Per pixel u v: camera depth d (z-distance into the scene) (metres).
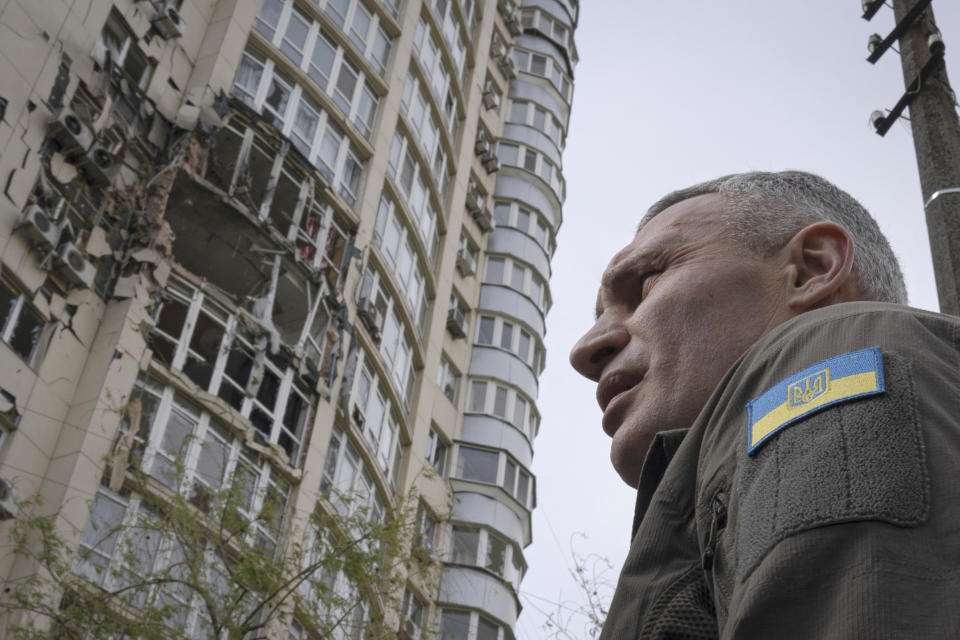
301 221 17.67
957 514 0.78
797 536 0.81
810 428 0.91
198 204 16.17
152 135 15.72
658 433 1.37
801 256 1.50
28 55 13.90
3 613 10.97
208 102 16.64
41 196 13.48
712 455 1.09
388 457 20.47
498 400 26.42
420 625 21.81
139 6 16.17
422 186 23.55
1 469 11.88
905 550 0.77
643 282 1.64
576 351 1.64
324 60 19.75
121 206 14.77
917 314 1.04
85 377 13.27
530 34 34.56
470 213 28.95
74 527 11.69
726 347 1.45
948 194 6.29
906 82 7.08
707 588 1.07
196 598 12.26
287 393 15.95
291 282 17.08
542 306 29.50
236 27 17.86
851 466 0.83
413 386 22.55
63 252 13.27
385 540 11.32
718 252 1.53
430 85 24.06
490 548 24.09
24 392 12.45
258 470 14.88
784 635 0.78
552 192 31.78
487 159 30.08
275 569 10.47
